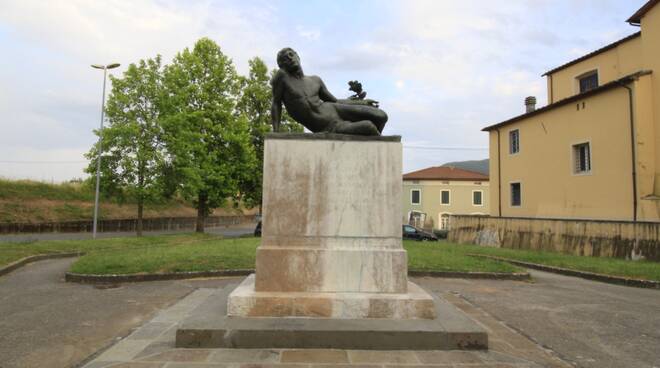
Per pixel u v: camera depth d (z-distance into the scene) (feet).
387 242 17.26
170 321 19.19
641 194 59.31
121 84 74.64
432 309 16.38
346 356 13.85
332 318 16.10
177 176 76.48
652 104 60.59
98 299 25.21
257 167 101.81
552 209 76.74
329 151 17.52
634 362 15.15
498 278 37.24
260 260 16.87
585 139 69.36
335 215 17.29
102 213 115.34
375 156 17.60
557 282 37.35
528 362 14.02
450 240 89.15
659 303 27.78
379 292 16.92
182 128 78.43
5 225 82.99
